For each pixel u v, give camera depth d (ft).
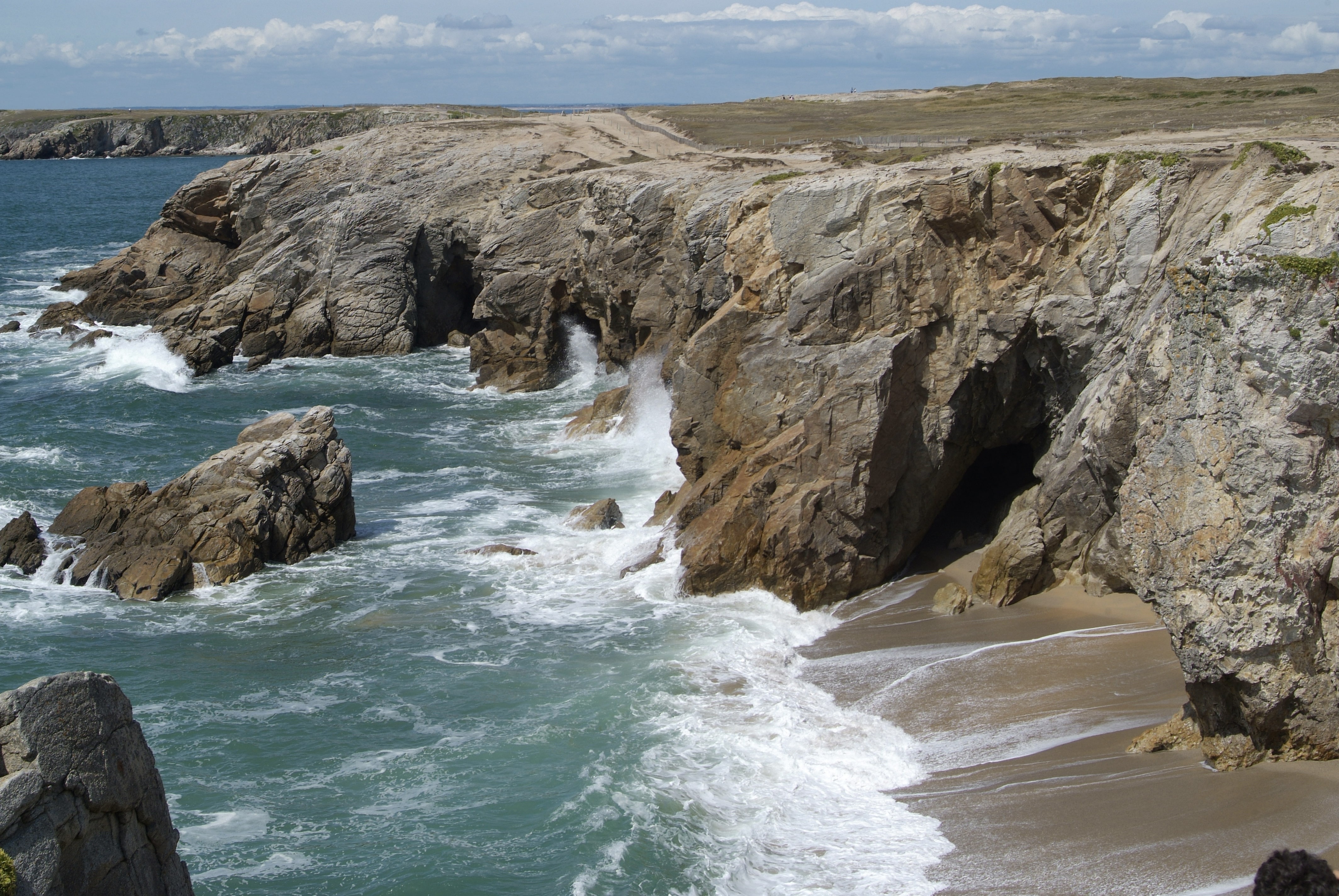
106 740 37.47
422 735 73.20
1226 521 56.34
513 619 92.12
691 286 133.90
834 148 173.27
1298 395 54.34
